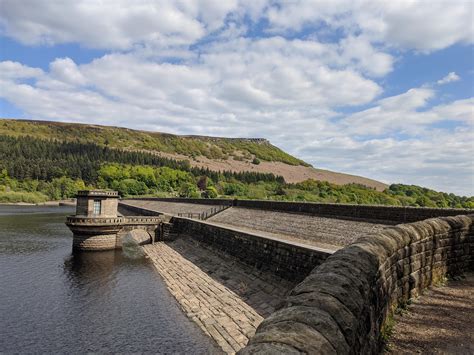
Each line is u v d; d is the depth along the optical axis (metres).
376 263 7.10
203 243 39.16
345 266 6.30
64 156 193.50
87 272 32.62
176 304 23.72
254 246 26.84
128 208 93.06
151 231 47.94
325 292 5.20
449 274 11.53
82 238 42.00
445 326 7.78
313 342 3.87
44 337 18.73
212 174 191.25
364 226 28.41
